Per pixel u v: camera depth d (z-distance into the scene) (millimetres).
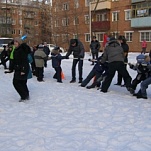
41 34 51500
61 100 7352
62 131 4871
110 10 41250
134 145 4203
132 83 7934
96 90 8781
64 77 11867
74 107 6586
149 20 34906
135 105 6629
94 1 42969
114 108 6398
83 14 45031
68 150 4047
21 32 57938
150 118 5559
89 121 5441
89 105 6742
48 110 6359
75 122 5387
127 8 38500
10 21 59438
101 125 5188
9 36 54594
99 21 42469
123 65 8055
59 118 5688
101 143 4301
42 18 51312
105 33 42062
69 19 46531
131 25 37500
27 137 4609
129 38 38812
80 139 4469
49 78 11820
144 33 36562
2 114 6047
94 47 17031
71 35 46625
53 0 48531
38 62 10766
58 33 47625
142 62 7684
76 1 45000
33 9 55031
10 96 8016
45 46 15320
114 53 8031
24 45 7191
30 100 7410
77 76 12133
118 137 4539
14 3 60469
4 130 4988
